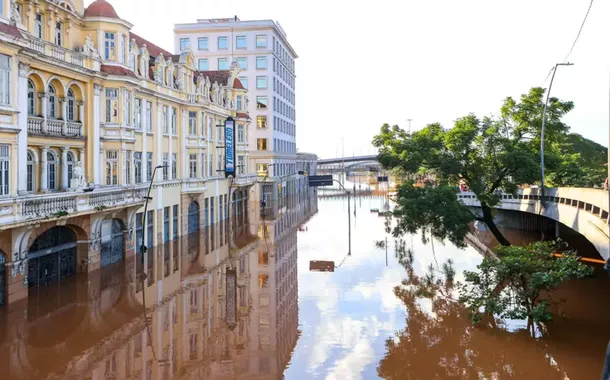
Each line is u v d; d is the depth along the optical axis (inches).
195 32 2972.4
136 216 1254.3
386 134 1425.9
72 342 685.9
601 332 720.3
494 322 775.7
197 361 631.2
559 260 737.6
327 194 4156.0
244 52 2950.3
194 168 1674.5
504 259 744.3
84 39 1113.4
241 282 1043.9
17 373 582.2
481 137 1208.2
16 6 881.5
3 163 788.0
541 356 641.6
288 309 854.5
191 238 1577.3
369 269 1172.5
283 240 1624.0
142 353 653.9
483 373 596.4
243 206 2324.1
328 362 631.8
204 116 1744.6
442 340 703.7
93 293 912.9
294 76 3831.2
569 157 1718.8
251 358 642.8
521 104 1234.0
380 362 631.2
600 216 719.7
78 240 1026.7
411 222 1182.9
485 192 1208.2
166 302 884.6
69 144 1012.5
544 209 1147.3
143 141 1296.8
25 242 825.5
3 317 766.5
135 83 1170.0
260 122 2970.0
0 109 766.5
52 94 987.3
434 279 1064.8
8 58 789.9
